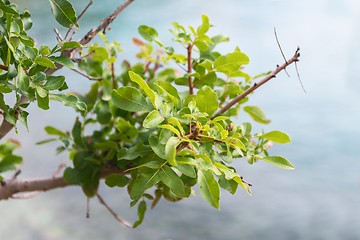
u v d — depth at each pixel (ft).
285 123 6.40
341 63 6.93
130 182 3.41
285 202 5.89
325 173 6.10
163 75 3.88
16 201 5.94
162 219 5.81
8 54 2.90
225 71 3.58
